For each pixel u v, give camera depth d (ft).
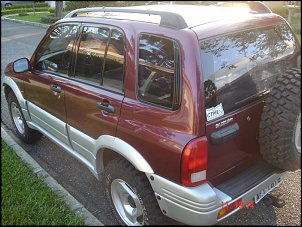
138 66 8.25
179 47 7.39
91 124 9.62
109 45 9.18
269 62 9.29
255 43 8.84
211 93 7.41
